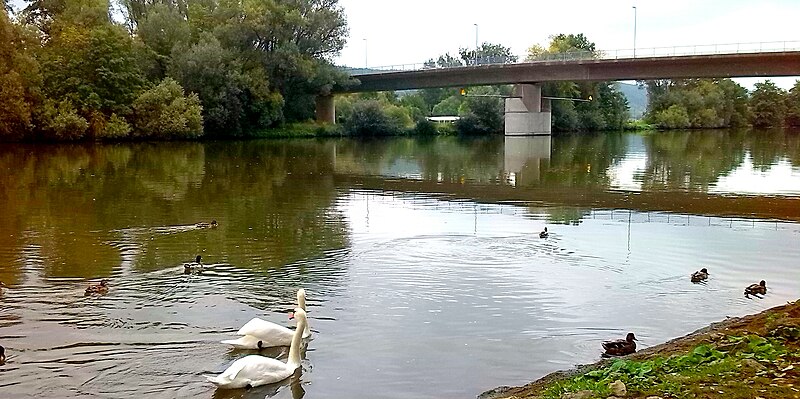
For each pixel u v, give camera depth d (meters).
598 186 38.97
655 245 22.56
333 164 52.66
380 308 15.97
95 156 55.53
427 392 11.59
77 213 28.41
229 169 47.28
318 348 13.55
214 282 18.12
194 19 84.88
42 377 12.15
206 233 24.42
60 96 69.12
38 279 18.31
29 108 65.50
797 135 105.81
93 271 19.19
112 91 72.31
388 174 45.59
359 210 29.83
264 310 15.88
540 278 18.56
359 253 21.41
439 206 31.08
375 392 11.62
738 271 19.33
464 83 90.81
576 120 112.81
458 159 58.56
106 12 77.88
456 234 24.30
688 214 28.72
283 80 86.69
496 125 105.12
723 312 15.70
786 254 21.31
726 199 33.28
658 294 17.11
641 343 13.82
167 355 13.23
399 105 115.12
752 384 9.05
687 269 19.56
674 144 80.44
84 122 68.31
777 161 55.25
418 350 13.45
